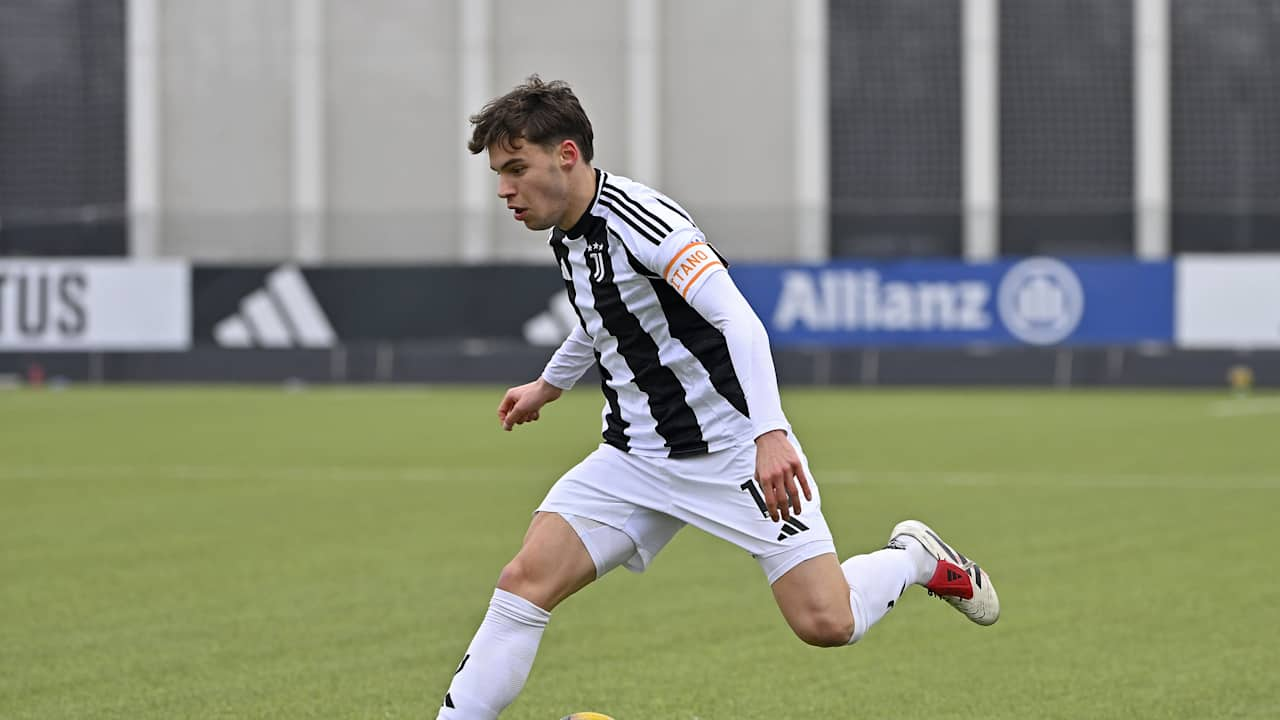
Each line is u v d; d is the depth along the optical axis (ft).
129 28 315.17
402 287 273.95
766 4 315.17
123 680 59.67
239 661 63.00
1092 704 56.03
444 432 177.37
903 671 61.26
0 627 69.87
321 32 318.04
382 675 60.59
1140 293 262.26
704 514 43.88
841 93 315.58
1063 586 80.18
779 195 317.01
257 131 319.27
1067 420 196.54
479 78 316.40
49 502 115.96
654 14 313.73
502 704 43.83
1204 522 104.58
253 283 275.18
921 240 315.17
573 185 43.14
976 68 306.55
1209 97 311.88
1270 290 259.19
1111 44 310.65
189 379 276.62
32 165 324.60
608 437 45.42
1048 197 313.12
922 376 272.92
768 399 40.24
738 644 66.33
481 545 94.79
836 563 43.98
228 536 98.48
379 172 320.91
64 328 274.77
